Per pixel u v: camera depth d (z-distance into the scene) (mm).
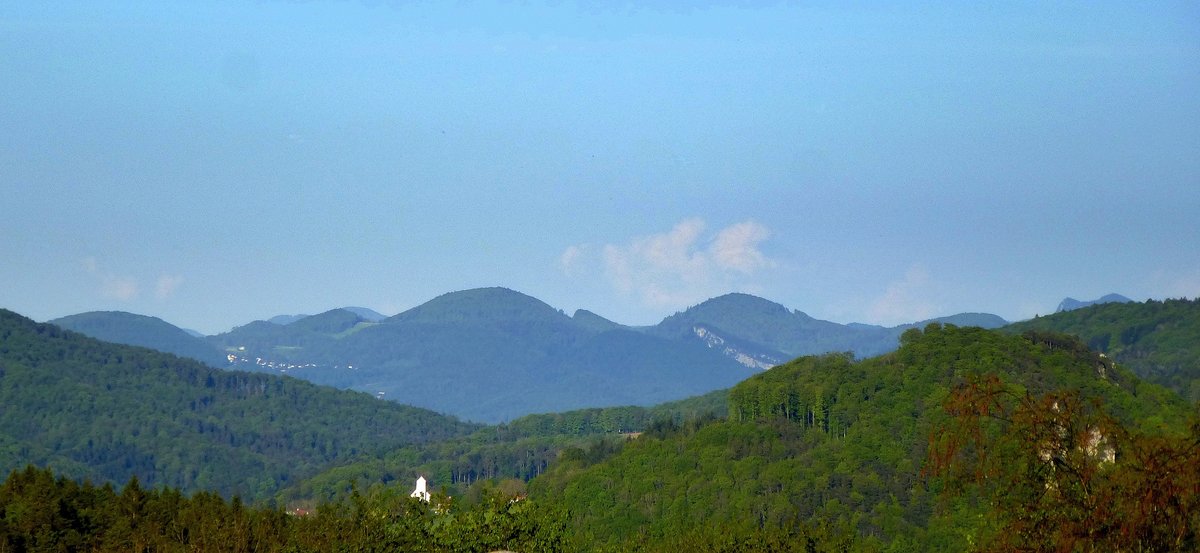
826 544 98875
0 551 93125
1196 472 30500
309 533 87062
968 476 35031
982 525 36281
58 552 95312
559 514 88750
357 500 90125
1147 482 30875
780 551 98062
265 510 100625
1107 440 32938
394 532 86250
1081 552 32156
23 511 99438
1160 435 32469
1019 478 33750
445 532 84625
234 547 89688
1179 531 30953
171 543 91938
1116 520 31547
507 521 85812
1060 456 33250
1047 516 33094
